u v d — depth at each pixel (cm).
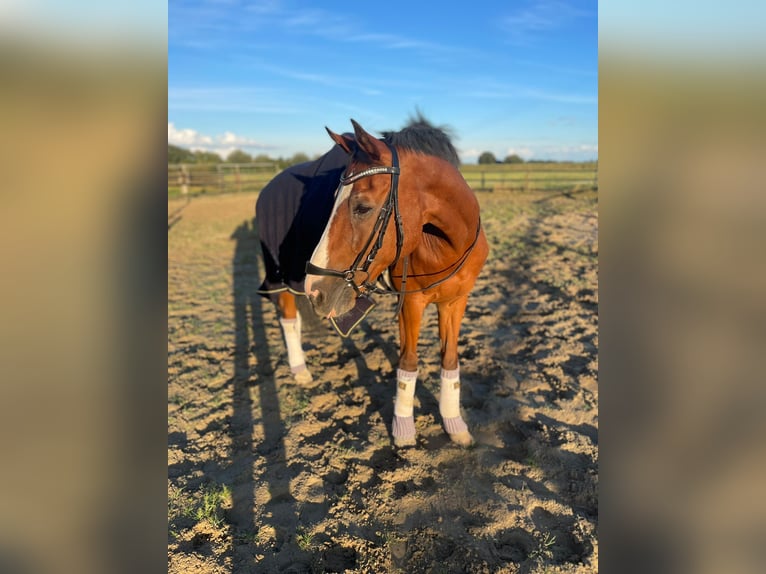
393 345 454
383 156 213
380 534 232
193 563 218
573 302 542
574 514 240
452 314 289
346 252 215
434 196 229
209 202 1559
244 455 298
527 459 279
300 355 389
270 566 219
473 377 384
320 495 259
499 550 222
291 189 326
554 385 364
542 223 1032
